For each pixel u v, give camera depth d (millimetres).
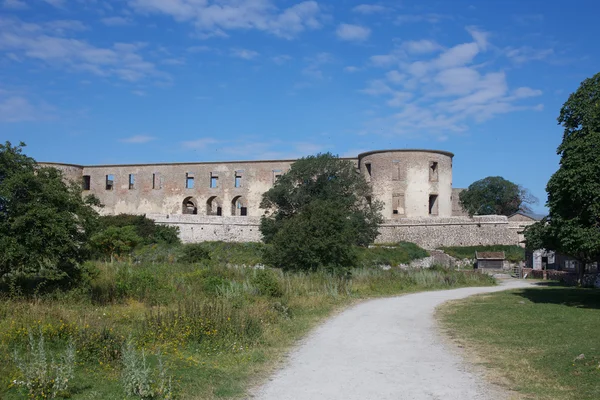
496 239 64875
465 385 10281
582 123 24125
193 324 13969
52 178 20156
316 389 10016
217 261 44250
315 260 31906
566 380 10445
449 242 65750
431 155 71625
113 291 21219
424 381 10594
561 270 51094
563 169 22469
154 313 16781
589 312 20688
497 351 13492
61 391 8953
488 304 24484
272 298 23125
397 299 27266
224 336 13836
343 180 62219
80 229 20531
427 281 36781
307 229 32406
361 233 57594
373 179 71875
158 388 9305
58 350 11352
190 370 10914
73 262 19859
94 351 11250
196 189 80188
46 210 18609
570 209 22828
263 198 64500
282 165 77500
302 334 16125
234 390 9883
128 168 82875
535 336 15352
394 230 67688
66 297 18875
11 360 10242
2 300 16953
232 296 20781
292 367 11812
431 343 14852
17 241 18297
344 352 13516
